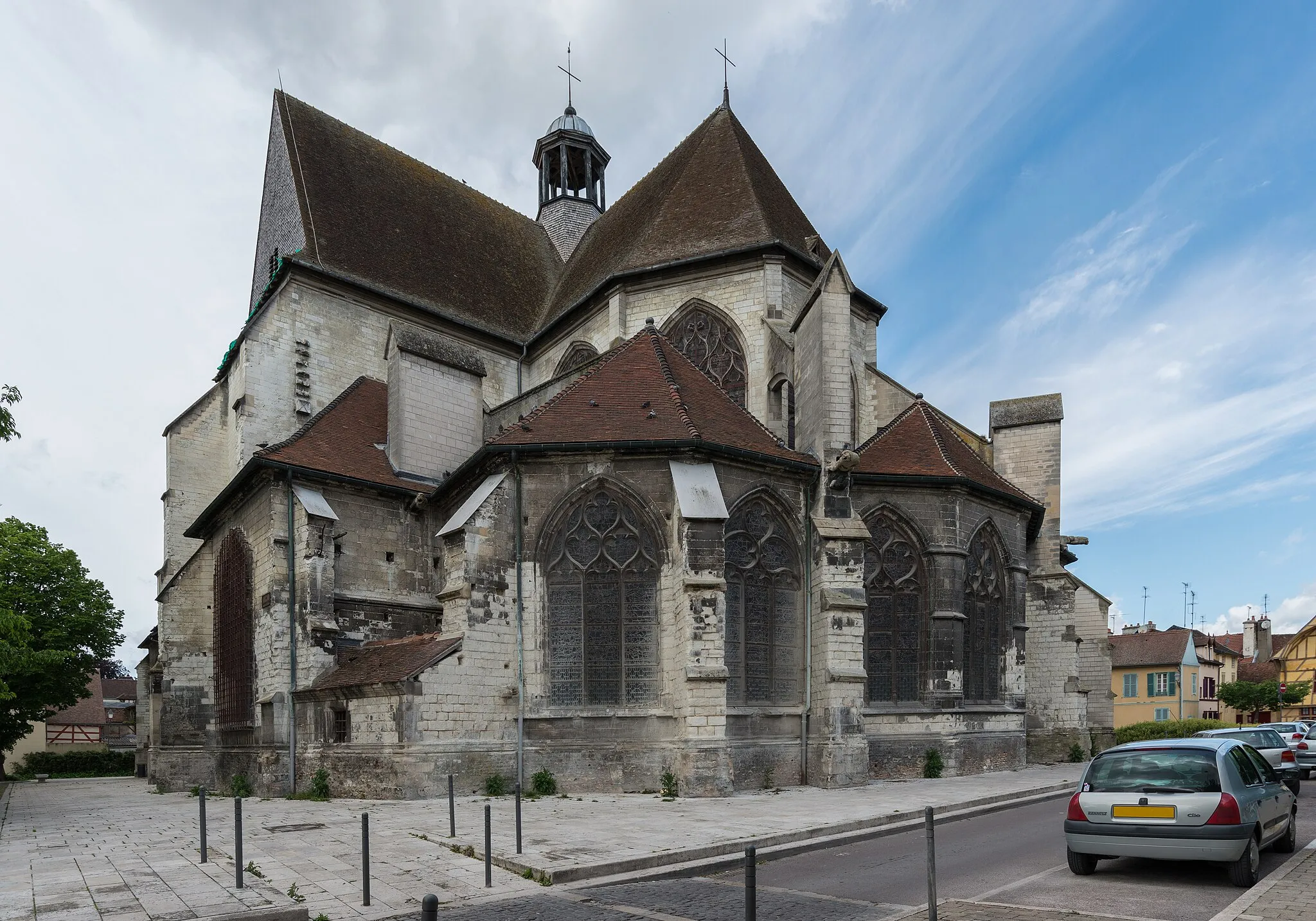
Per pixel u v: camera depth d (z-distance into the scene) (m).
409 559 25.19
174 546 30.83
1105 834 10.67
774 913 9.44
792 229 32.12
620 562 20.98
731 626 21.03
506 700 20.16
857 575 21.88
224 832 15.02
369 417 27.89
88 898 10.05
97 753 52.88
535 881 10.99
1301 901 9.22
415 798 18.58
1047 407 30.73
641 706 20.36
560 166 45.72
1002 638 26.41
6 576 39.81
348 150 36.19
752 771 20.44
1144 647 76.62
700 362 30.02
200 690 28.47
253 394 28.78
